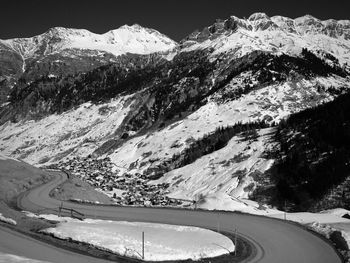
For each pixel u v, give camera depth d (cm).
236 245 3253
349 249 3188
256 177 9244
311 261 2902
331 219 4456
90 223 3788
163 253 2902
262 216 4397
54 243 2981
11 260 2325
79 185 7462
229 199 5250
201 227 3925
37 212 4694
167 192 10962
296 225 3944
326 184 7994
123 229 3556
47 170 10562
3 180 6406
